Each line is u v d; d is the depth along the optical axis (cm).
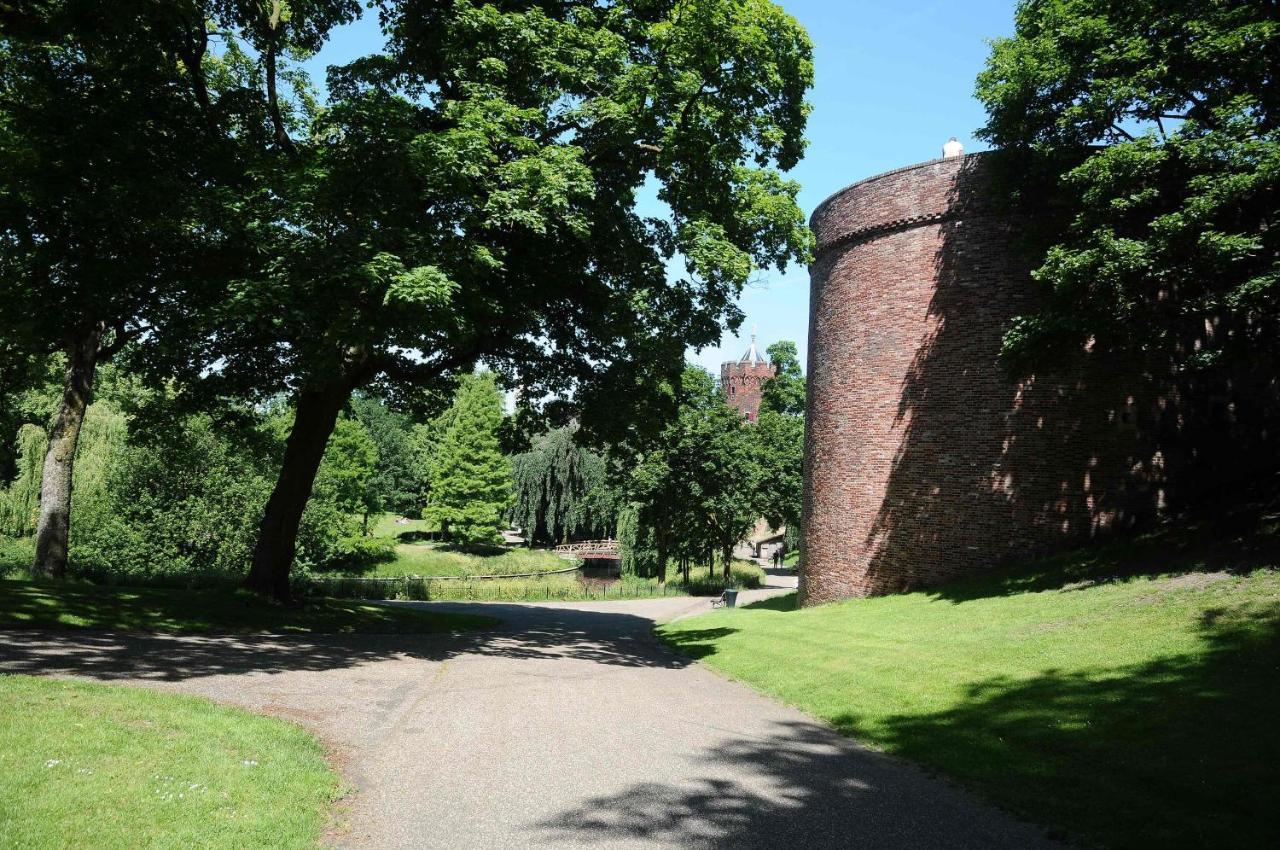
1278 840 541
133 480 3481
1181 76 1447
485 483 6166
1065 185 1706
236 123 1772
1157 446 1833
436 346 1836
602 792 662
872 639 1475
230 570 3359
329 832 554
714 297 1733
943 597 1819
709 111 1476
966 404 2036
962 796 682
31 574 2125
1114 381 1878
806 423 2600
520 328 1677
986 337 2014
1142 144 1442
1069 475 1895
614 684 1215
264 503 3609
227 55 2181
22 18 1279
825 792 684
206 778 590
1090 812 622
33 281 1484
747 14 1459
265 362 1909
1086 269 1472
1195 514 1714
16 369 2644
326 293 1274
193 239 1472
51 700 723
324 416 1898
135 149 1372
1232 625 1030
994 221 2020
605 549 6281
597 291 1705
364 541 5209
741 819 608
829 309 2425
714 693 1178
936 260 2114
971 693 998
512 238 1538
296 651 1348
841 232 2366
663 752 801
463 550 6006
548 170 1288
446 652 1528
